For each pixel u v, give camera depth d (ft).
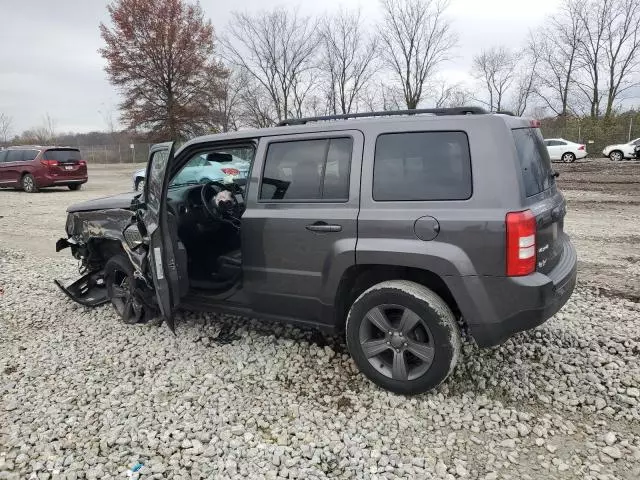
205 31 99.71
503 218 9.20
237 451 8.91
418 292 10.05
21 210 44.45
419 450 8.93
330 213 10.89
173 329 12.26
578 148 89.56
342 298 11.39
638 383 10.84
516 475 8.23
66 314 16.37
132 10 94.12
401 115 11.14
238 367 12.01
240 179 15.21
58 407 10.53
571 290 10.76
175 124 97.60
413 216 9.95
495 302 9.43
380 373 10.70
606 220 32.09
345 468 8.48
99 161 140.87
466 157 9.75
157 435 9.47
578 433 9.29
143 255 13.26
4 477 8.36
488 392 10.71
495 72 138.62
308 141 11.48
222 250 15.25
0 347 13.97
